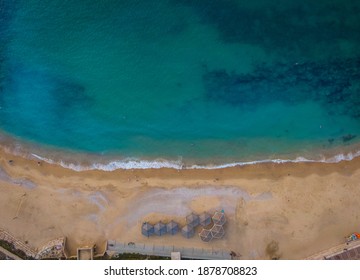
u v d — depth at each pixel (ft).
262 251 107.04
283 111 113.50
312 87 113.91
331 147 110.73
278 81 114.62
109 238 109.50
